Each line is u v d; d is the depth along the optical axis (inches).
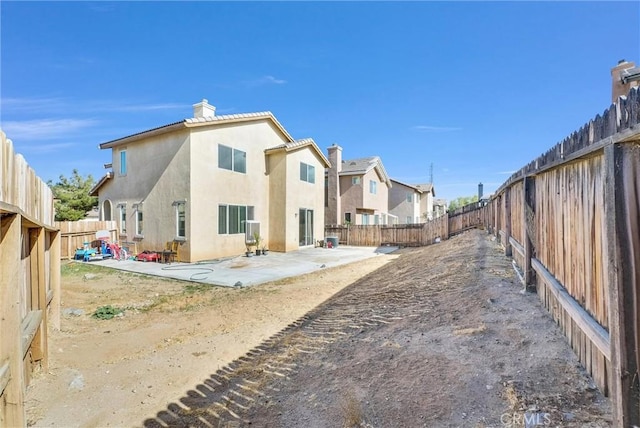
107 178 611.8
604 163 67.4
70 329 218.1
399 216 1288.1
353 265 481.1
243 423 112.6
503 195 299.9
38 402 130.4
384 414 101.9
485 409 92.6
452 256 331.0
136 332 213.2
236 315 245.8
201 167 505.7
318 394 121.9
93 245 571.5
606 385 84.7
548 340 117.0
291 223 652.7
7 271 91.4
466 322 149.6
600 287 80.8
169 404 128.6
